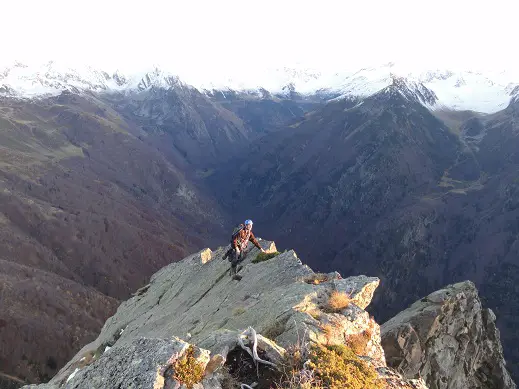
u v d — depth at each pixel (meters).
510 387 36.56
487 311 39.72
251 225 19.44
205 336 11.96
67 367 32.88
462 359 35.41
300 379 9.09
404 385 10.16
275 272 20.48
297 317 12.88
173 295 30.59
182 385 8.23
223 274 26.47
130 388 8.05
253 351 10.11
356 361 10.49
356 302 15.29
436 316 34.91
